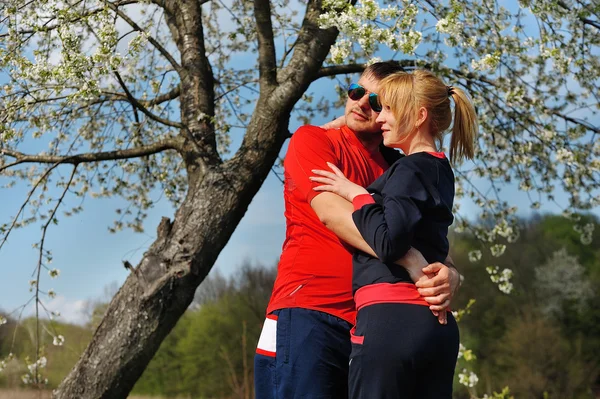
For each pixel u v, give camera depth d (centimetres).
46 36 473
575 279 2948
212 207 507
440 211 240
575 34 556
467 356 582
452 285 239
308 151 275
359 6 409
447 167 249
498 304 2805
